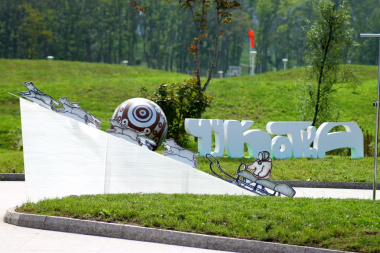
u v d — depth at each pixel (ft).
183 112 108.58
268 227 36.91
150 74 237.45
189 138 115.65
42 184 47.47
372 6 535.19
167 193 49.32
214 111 157.69
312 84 123.44
